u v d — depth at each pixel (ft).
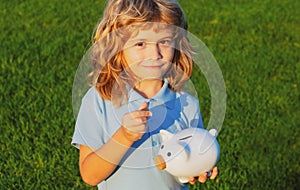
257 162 18.37
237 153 18.98
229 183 17.06
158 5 9.17
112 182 9.82
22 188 16.84
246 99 23.07
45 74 25.23
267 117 21.63
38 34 30.89
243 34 31.68
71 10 35.63
